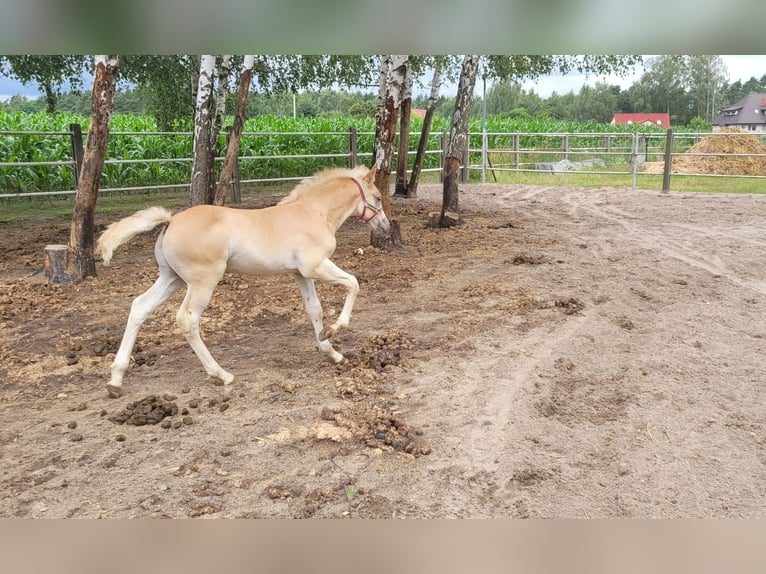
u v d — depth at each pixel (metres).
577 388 4.52
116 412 4.00
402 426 3.85
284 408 4.11
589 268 7.86
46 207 12.12
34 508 2.97
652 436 3.86
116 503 3.04
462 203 13.84
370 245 8.76
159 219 4.14
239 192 12.98
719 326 5.83
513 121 28.59
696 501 3.21
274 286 6.84
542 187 17.12
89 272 6.88
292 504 3.09
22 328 5.50
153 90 15.51
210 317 5.88
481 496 3.21
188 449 3.55
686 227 10.77
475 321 5.85
